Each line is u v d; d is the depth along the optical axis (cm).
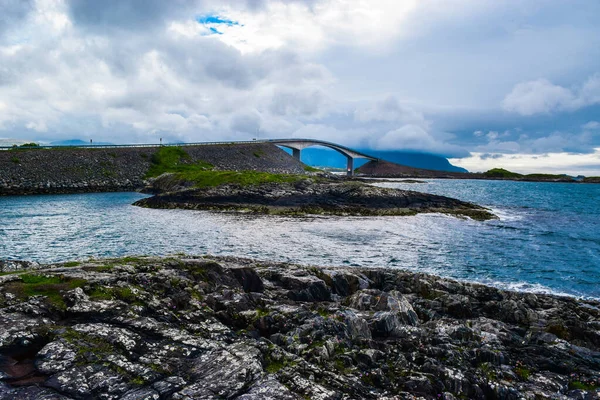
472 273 3036
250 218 5653
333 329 1523
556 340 1667
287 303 1867
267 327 1537
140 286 1647
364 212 6288
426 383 1164
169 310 1473
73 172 9681
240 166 12662
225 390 957
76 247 3497
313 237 4231
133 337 1164
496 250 3788
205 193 7062
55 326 1189
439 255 3550
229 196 6975
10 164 9044
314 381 1116
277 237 4191
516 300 2278
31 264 2038
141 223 4956
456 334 1616
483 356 1422
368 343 1462
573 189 14862
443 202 6906
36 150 10006
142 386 948
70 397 885
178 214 5959
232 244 3772
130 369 1008
